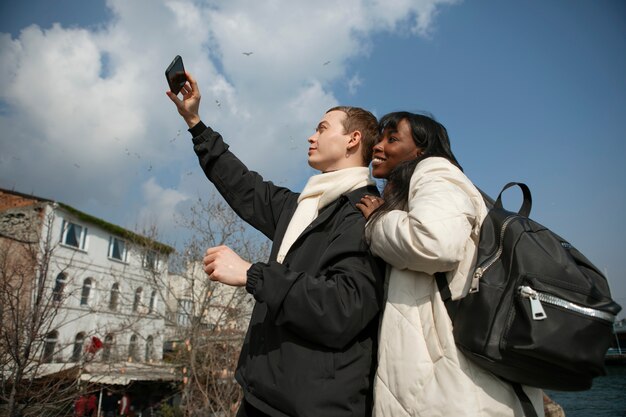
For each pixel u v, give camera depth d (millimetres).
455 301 1244
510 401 1172
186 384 10727
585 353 1029
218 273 1426
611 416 10078
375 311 1398
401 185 1560
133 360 17891
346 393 1317
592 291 1088
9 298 7910
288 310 1311
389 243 1282
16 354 7590
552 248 1181
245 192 2119
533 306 1068
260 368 1409
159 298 21859
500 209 1317
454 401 1135
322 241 1637
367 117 2049
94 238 21234
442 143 1738
